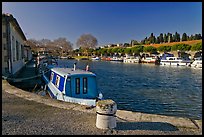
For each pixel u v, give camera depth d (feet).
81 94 42.42
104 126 18.15
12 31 70.69
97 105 18.52
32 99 28.71
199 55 279.49
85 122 19.79
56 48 420.77
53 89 47.91
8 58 63.16
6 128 18.12
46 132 17.37
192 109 59.82
